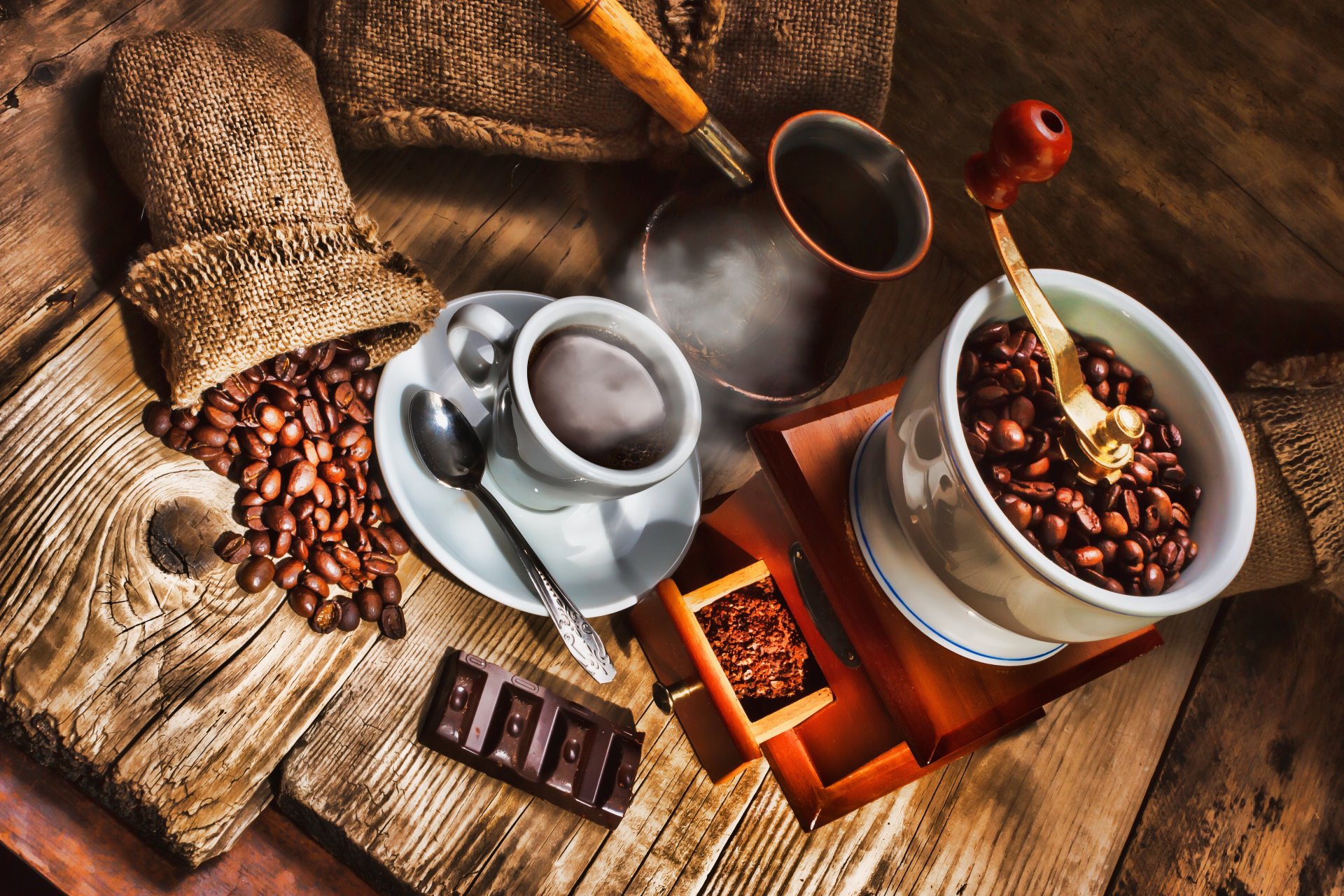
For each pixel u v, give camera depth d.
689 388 0.62
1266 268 0.72
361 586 0.64
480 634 0.66
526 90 0.66
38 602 0.59
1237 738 0.74
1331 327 0.71
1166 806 0.72
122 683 0.59
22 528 0.59
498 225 0.71
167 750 0.59
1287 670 0.75
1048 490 0.55
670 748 0.67
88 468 0.60
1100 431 0.55
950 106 0.76
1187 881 0.71
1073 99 0.72
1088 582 0.54
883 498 0.59
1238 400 0.71
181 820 0.59
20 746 0.59
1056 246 0.78
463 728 0.62
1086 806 0.71
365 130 0.66
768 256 0.64
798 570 0.64
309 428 0.63
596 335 0.63
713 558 0.69
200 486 0.62
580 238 0.72
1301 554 0.69
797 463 0.61
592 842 0.64
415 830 0.62
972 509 0.53
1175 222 0.73
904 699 0.59
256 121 0.61
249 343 0.59
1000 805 0.69
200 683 0.60
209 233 0.59
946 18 0.73
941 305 0.79
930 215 0.64
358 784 0.62
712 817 0.66
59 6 0.64
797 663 0.66
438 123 0.66
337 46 0.64
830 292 0.64
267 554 0.62
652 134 0.68
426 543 0.62
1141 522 0.55
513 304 0.66
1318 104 0.66
